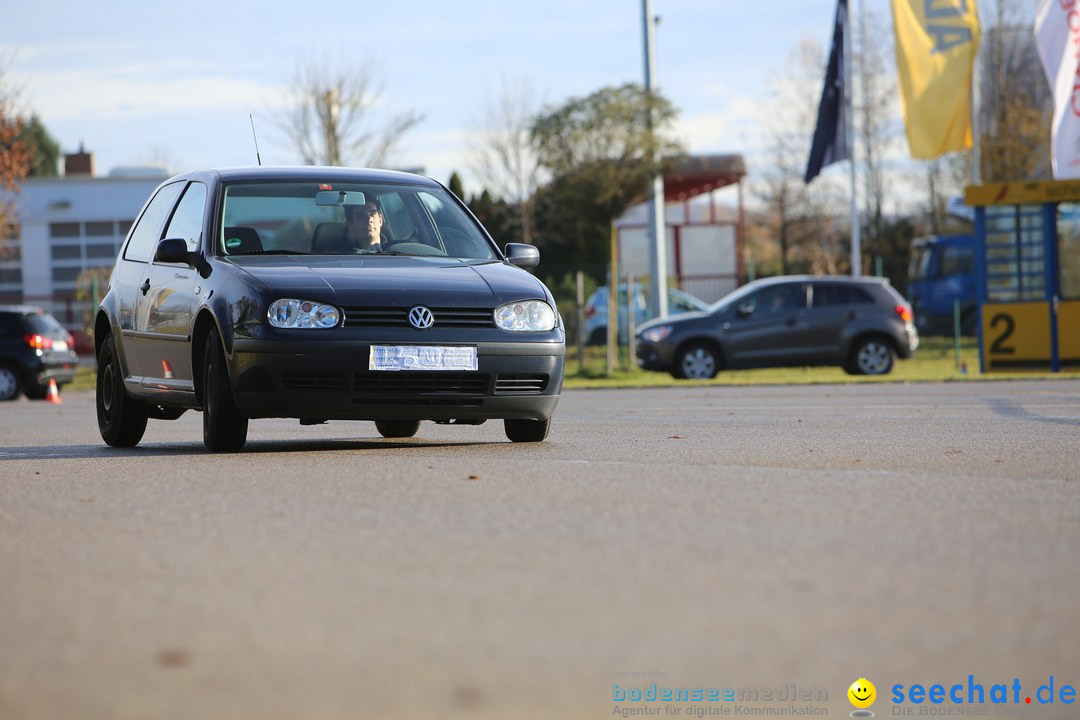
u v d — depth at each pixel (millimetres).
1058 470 11102
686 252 80625
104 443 17078
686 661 5164
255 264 13844
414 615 5992
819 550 7352
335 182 15344
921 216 81625
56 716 4633
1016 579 6562
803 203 82688
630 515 8656
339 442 15633
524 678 4973
